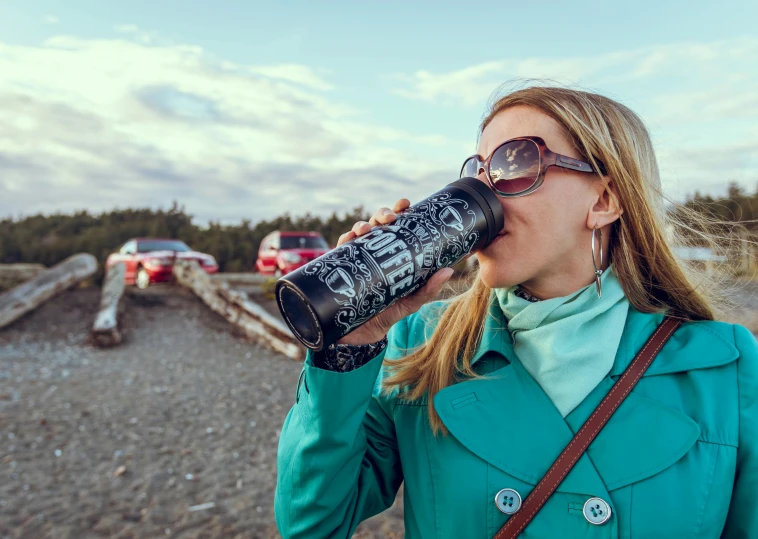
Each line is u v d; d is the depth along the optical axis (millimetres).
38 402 5961
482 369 1206
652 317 1187
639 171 1148
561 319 1114
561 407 1093
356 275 918
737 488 1027
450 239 1005
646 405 1054
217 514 3656
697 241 1383
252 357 8422
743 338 1120
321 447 1057
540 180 1067
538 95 1137
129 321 9977
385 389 1278
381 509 1313
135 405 5961
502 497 1035
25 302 9758
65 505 3723
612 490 1003
